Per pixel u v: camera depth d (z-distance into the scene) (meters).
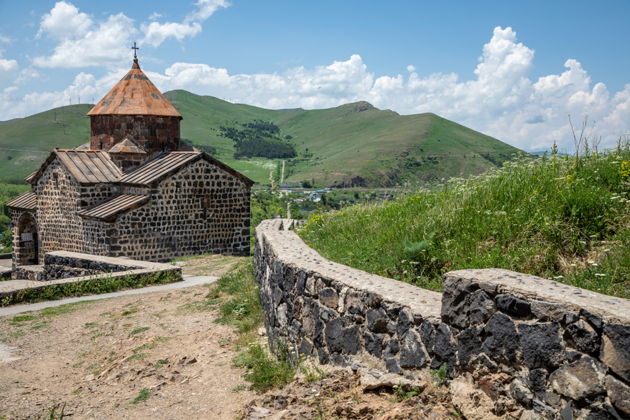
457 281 4.19
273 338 7.93
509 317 3.74
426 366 4.48
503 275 4.13
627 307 3.22
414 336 4.61
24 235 32.53
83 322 11.77
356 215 10.45
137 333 10.28
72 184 26.95
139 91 29.72
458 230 6.93
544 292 3.61
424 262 6.71
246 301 10.89
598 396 3.14
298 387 5.68
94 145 29.83
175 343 9.28
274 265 7.93
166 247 26.12
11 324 11.93
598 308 3.20
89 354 9.45
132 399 6.82
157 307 12.44
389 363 4.88
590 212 6.03
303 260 7.20
